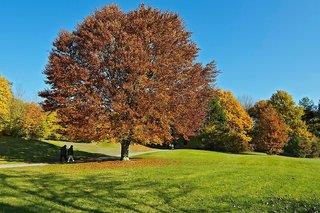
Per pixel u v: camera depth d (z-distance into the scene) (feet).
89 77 98.84
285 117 247.50
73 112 96.89
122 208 51.44
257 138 226.58
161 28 104.22
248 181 69.87
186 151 154.61
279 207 53.83
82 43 101.76
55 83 101.09
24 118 181.68
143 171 79.15
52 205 50.14
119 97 94.53
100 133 97.40
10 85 195.62
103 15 104.83
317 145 231.50
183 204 54.75
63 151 115.85
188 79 103.76
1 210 45.50
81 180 68.13
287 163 125.18
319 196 61.05
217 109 216.13
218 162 112.88
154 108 97.19
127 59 95.91
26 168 85.51
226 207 53.57
